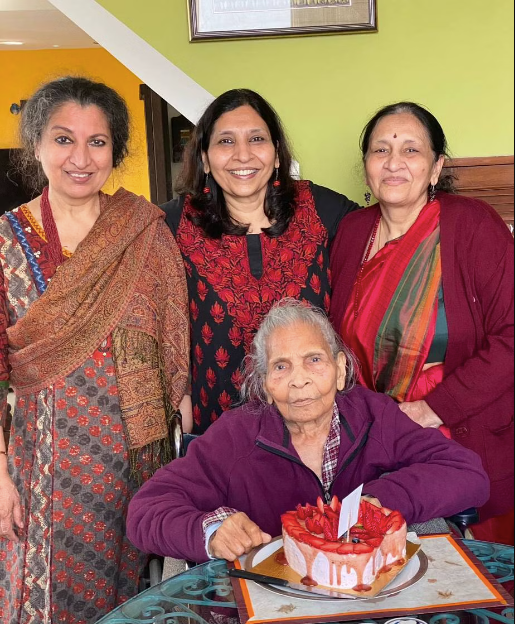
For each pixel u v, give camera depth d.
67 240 1.89
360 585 1.17
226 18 2.68
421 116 1.95
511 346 1.87
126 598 2.01
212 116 2.06
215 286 2.05
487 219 1.95
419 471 1.48
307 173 2.80
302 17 2.67
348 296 2.05
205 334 2.06
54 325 1.82
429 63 2.73
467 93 2.75
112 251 1.88
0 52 6.29
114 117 1.88
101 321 1.86
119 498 1.91
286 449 1.54
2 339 1.84
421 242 1.96
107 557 1.91
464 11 2.70
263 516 1.55
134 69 2.74
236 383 2.05
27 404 1.86
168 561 2.74
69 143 1.82
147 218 1.96
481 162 2.76
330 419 1.56
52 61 6.30
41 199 1.90
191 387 2.12
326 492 1.57
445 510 1.46
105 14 2.71
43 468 1.83
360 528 1.25
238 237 2.08
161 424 1.93
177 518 1.41
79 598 1.90
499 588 1.17
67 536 1.85
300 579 1.21
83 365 1.85
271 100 2.76
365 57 2.73
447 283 1.93
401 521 1.24
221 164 2.03
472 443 1.92
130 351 1.88
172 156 4.96
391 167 1.93
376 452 1.58
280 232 2.10
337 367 1.58
